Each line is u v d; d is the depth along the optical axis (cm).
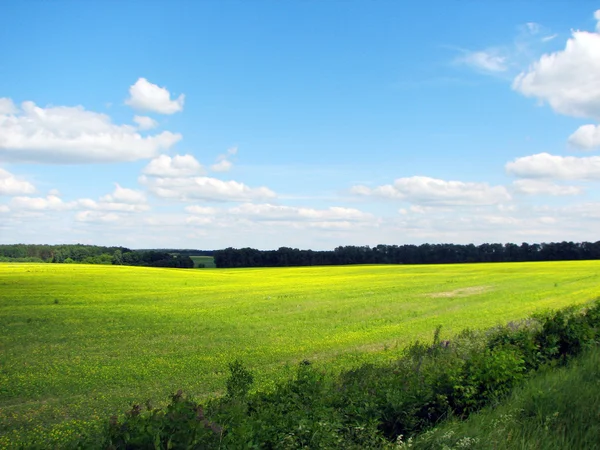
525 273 7481
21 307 3594
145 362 1984
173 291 5091
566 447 602
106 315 3334
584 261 10944
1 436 1118
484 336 1403
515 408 728
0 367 1891
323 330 2766
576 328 1250
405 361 1177
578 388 800
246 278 7212
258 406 826
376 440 700
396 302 4056
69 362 1989
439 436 656
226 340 2494
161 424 549
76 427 1185
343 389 930
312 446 657
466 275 7250
